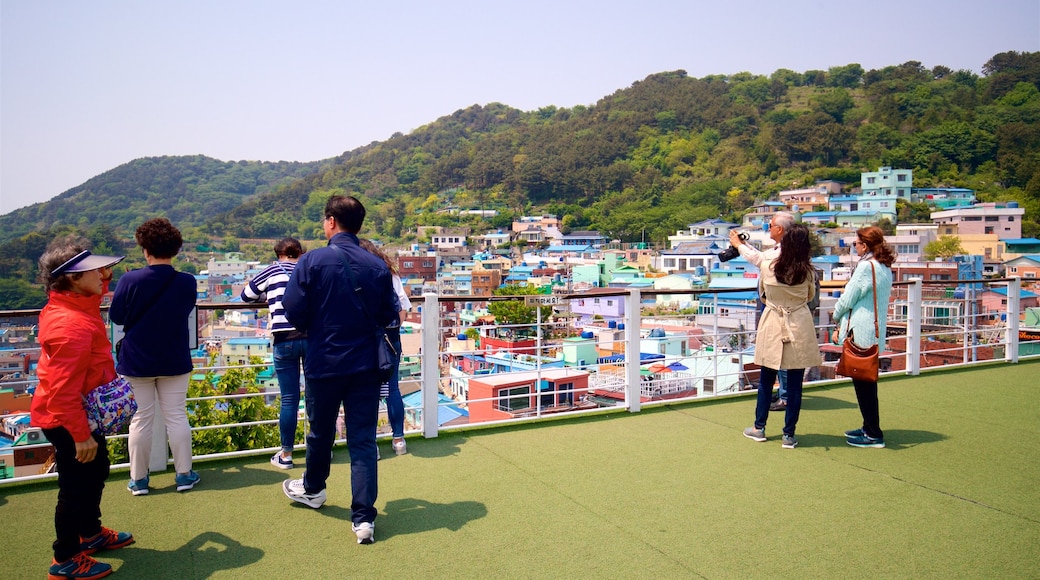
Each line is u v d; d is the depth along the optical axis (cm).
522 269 6781
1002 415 559
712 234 7844
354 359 309
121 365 352
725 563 287
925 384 690
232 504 355
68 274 275
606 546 304
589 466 421
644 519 336
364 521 306
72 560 269
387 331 344
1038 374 743
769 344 457
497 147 14138
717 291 612
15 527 324
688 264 6512
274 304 406
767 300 466
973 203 7462
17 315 371
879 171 7938
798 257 445
